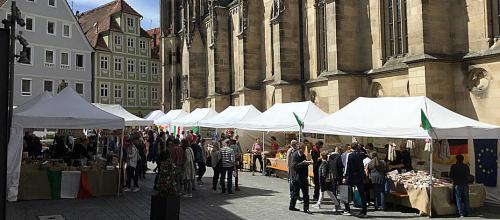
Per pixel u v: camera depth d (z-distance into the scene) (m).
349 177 15.11
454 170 14.88
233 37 51.44
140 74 76.38
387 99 18.59
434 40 21.72
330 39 29.25
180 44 66.25
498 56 19.64
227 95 52.16
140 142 25.75
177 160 18.58
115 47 72.56
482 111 20.61
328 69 29.59
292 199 15.77
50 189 18.62
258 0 44.78
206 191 20.66
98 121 19.02
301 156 15.70
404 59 24.91
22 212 15.59
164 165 12.92
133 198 18.80
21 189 18.12
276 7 37.34
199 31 59.72
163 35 68.12
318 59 34.50
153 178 25.92
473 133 15.35
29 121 17.78
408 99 17.66
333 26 28.89
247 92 43.94
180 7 65.69
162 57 68.44
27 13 55.06
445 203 14.85
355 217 14.73
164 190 12.67
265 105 43.78
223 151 20.06
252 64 44.44
